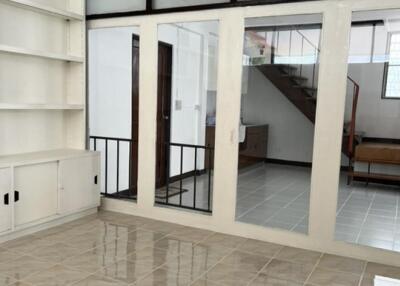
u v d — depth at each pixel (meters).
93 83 4.30
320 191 3.25
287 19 3.30
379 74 3.58
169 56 3.89
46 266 2.83
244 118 3.58
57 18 4.02
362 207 3.99
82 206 3.95
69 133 4.25
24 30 3.67
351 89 3.44
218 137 3.62
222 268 2.90
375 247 3.11
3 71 3.52
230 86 3.52
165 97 3.96
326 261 3.09
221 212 3.67
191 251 3.21
